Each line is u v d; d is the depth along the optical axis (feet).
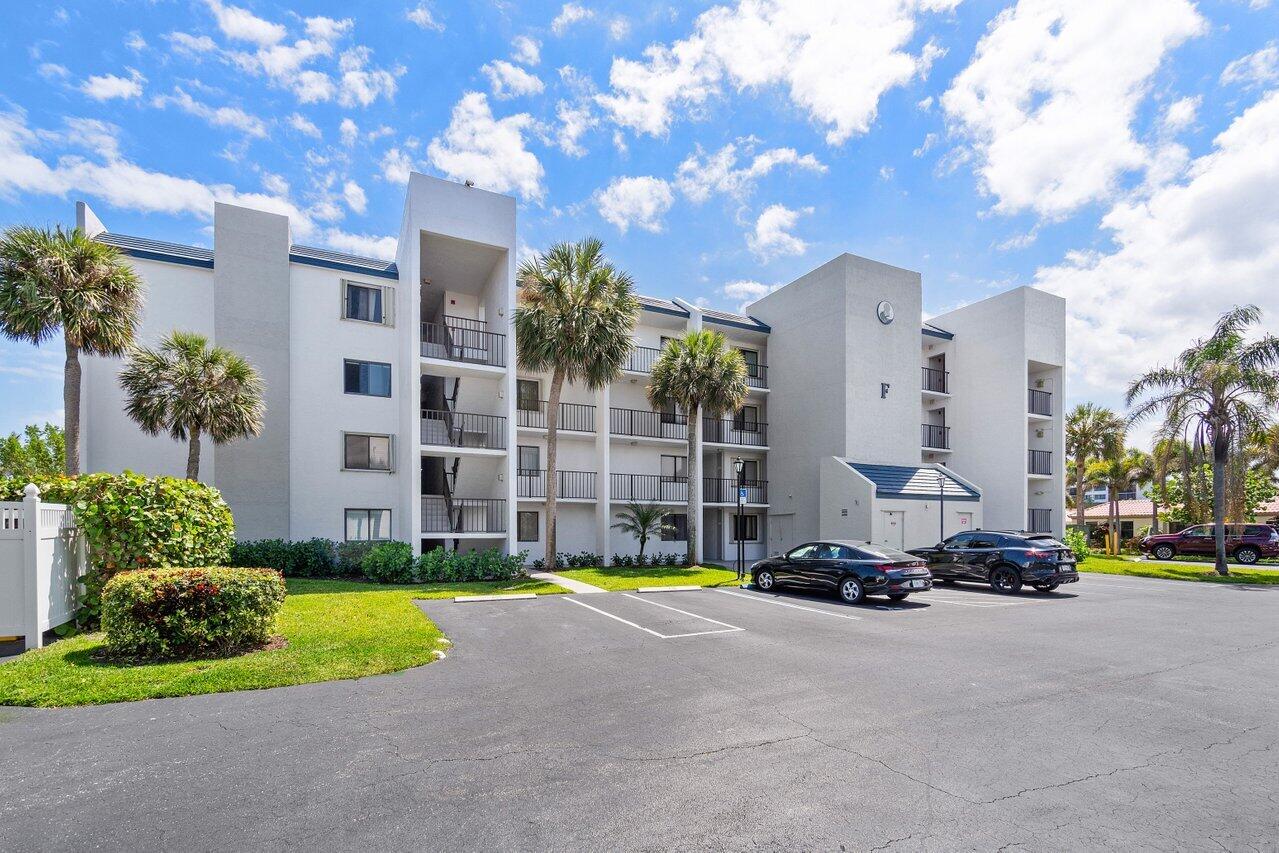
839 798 13.26
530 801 13.00
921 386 89.30
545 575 59.11
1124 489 132.57
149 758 15.02
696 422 72.23
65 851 10.94
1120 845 11.48
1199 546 88.63
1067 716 18.86
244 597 24.71
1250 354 66.85
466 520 64.18
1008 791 13.69
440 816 12.31
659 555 77.41
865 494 72.08
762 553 89.30
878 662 25.68
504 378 64.75
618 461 80.64
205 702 19.26
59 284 45.11
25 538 24.59
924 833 11.82
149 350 50.70
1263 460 106.32
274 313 60.80
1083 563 78.07
